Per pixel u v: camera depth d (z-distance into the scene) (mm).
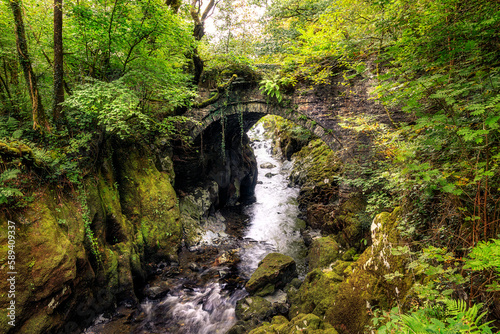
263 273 6633
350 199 9164
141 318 5777
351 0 4125
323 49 4367
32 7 5879
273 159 22297
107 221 6328
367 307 4027
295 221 11508
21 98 6215
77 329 5047
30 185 4609
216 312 6020
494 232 2523
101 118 5777
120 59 6895
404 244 3965
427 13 2656
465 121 2461
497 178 2469
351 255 7363
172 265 7770
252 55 11258
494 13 2223
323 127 9609
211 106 10562
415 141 3148
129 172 7520
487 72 2352
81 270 5125
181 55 8555
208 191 11539
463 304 2035
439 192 3514
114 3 5875
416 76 2826
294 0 9523
